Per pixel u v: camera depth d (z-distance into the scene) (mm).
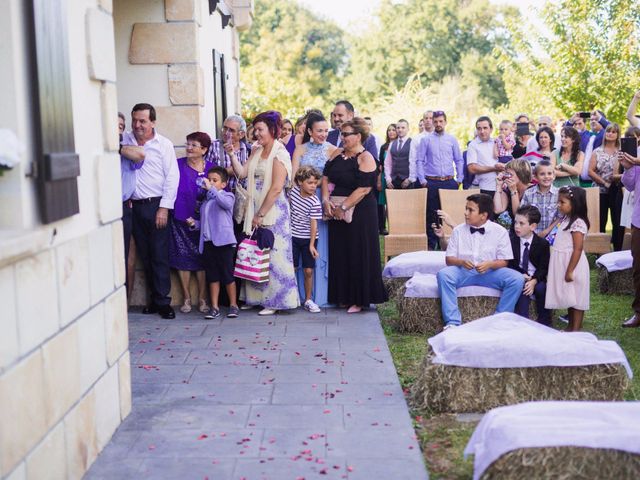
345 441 3990
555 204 7176
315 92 48406
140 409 4488
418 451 3861
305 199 6957
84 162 3729
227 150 7043
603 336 6227
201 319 6781
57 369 3279
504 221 6891
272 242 6762
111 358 4086
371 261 6961
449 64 45562
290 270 6895
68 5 3559
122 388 4289
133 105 7262
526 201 7242
